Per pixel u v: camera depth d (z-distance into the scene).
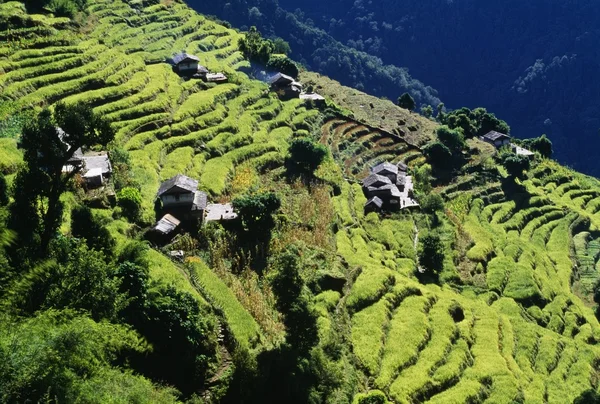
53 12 114.25
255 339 49.88
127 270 43.78
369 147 118.62
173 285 47.88
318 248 74.19
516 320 77.12
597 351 75.94
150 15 138.25
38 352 30.31
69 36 108.31
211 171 86.44
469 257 91.31
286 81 126.12
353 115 129.50
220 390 42.50
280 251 70.31
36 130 46.59
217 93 110.00
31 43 100.69
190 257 62.62
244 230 71.69
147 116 94.25
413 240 92.12
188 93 108.50
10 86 88.00
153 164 83.00
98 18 126.56
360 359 58.09
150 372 41.53
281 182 92.38
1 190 50.19
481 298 81.94
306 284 65.38
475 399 56.78
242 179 86.88
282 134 107.25
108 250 50.94
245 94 115.44
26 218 46.16
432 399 55.84
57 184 47.22
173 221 68.12
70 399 30.12
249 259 67.00
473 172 120.44
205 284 56.03
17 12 105.12
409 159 118.69
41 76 93.94
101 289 40.03
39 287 38.31
